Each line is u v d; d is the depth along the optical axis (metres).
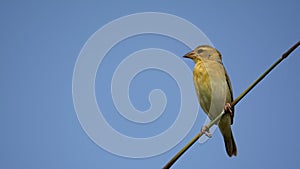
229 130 10.73
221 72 10.80
